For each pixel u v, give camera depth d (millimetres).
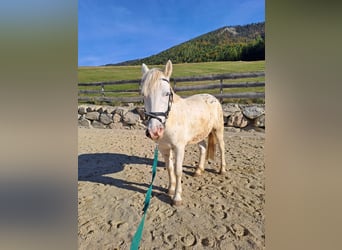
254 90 9086
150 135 1795
